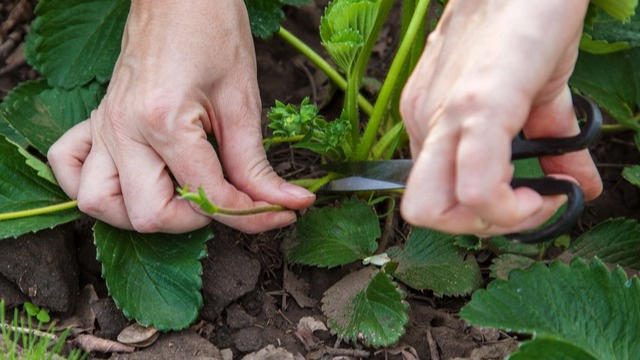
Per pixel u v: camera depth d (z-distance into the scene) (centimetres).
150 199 76
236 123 77
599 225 84
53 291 80
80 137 81
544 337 69
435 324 82
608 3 78
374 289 80
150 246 80
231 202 76
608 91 91
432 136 60
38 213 80
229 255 82
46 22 91
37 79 94
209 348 79
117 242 80
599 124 66
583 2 62
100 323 80
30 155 82
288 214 78
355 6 77
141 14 78
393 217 88
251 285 82
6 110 86
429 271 83
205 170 75
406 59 87
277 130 78
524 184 66
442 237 83
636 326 75
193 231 80
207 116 76
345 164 80
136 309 79
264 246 85
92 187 77
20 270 80
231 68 77
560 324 75
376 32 81
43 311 81
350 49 79
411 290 84
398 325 78
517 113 59
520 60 60
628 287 76
